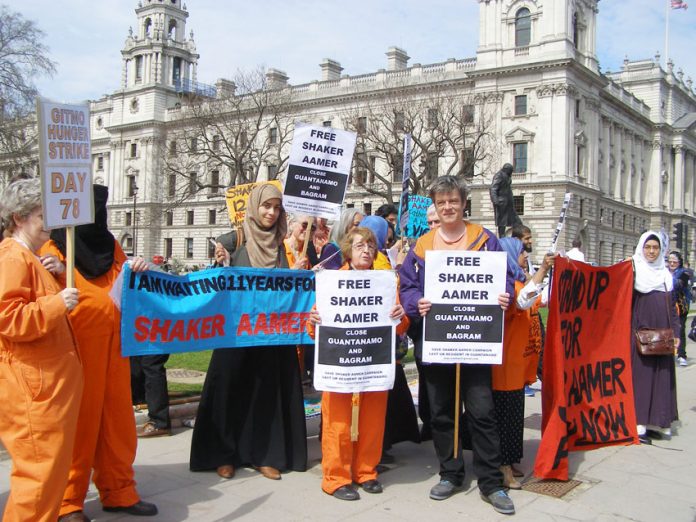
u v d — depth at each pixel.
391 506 4.56
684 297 12.07
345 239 5.05
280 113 53.06
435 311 4.64
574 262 5.32
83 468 4.05
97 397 4.09
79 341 4.05
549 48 51.41
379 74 59.25
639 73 77.56
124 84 77.31
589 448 5.56
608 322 5.79
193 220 72.00
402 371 5.80
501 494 4.56
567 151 51.44
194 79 77.69
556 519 4.42
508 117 53.16
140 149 73.75
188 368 9.94
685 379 10.62
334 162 5.52
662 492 5.06
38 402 3.46
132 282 4.30
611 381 5.75
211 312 4.77
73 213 3.61
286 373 5.25
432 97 47.53
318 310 4.67
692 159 83.44
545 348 5.16
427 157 41.28
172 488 4.80
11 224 3.74
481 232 4.95
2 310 3.34
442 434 4.87
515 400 5.08
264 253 5.26
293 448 5.23
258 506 4.48
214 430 5.12
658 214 74.44
